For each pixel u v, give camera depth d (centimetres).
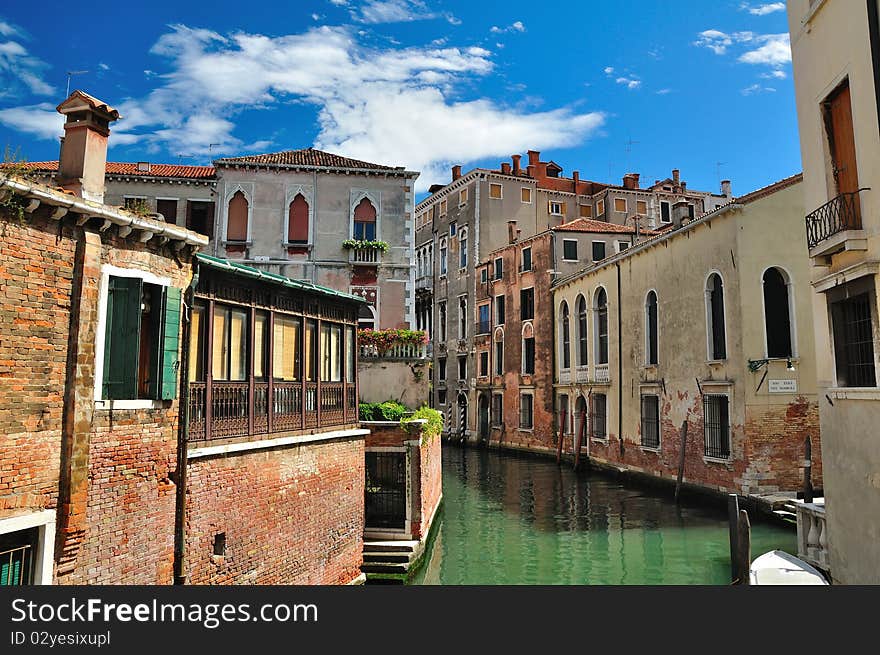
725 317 1870
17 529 604
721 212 1873
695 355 2031
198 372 858
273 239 2044
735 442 1809
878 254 838
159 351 776
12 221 616
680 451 2048
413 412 1723
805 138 1036
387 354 1802
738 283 1817
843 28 911
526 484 2438
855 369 927
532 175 4106
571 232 3241
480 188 3934
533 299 3344
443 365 4262
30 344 631
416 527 1388
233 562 883
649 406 2353
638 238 3272
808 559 1083
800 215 1855
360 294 2045
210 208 2094
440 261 4359
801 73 1048
